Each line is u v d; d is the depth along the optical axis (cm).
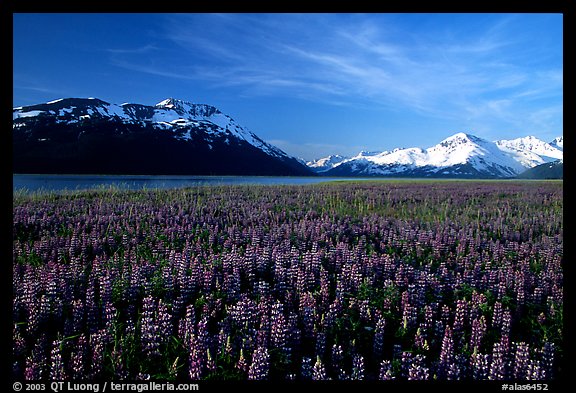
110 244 1075
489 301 735
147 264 807
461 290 775
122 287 696
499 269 847
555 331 580
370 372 510
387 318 648
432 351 567
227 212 1692
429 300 734
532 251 1070
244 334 553
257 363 466
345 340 576
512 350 553
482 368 484
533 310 705
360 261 907
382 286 795
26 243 999
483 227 1497
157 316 584
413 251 1135
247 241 1166
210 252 988
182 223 1380
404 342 589
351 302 672
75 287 714
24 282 625
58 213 1491
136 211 1546
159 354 510
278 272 796
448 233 1321
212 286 743
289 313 649
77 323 568
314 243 1065
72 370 466
